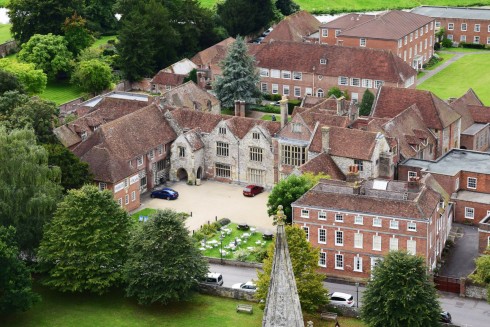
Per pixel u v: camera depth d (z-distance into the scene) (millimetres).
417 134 190125
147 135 191250
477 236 165500
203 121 197500
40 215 152000
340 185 157750
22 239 150875
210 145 195125
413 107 195375
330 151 176500
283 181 163000
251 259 158750
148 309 145500
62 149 170750
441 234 157250
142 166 188750
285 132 185500
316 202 152375
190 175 194375
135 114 193375
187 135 193000
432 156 194000
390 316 127875
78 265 145875
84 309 146000
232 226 172750
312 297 136875
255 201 185125
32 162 152875
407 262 128750
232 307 145125
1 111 190125
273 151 187875
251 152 190625
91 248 145750
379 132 176250
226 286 149750
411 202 147375
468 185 175750
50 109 186125
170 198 186125
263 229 170875
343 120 184125
